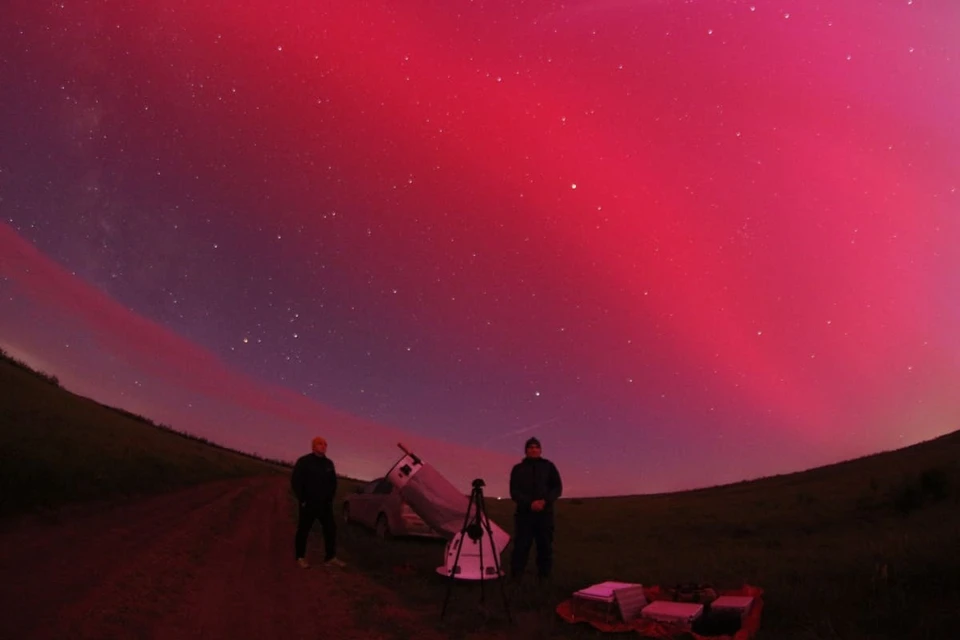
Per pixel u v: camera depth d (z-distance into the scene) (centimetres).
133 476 2144
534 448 977
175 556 994
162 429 5347
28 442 1797
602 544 1611
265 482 3759
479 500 825
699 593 740
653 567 1107
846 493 2323
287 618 675
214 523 1491
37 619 575
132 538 1116
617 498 3838
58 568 803
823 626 604
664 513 2436
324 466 1051
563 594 838
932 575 705
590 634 648
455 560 787
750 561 1132
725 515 2198
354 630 641
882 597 663
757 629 635
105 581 759
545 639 636
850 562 945
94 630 562
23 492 1327
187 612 666
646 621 671
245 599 750
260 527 1538
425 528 1429
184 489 2358
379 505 1552
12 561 814
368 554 1198
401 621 688
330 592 823
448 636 637
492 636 643
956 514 1502
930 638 549
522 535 943
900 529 1423
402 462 1163
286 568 991
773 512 2131
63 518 1212
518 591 848
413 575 992
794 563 1052
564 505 3247
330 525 1045
